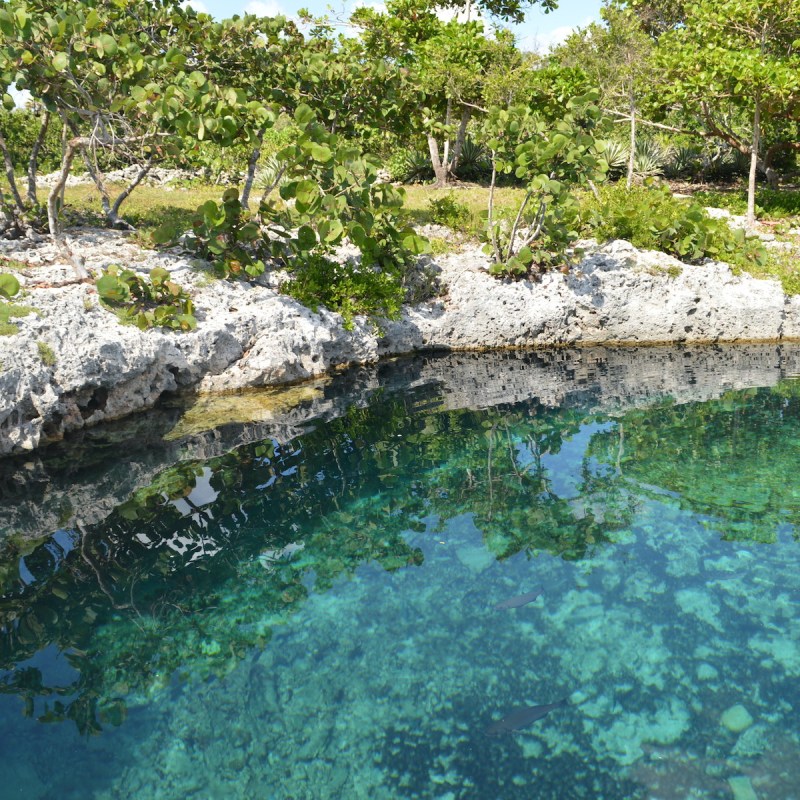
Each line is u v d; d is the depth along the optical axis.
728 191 21.62
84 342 9.11
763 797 3.72
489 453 8.30
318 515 6.81
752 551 6.09
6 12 9.41
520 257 13.23
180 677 4.66
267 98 13.38
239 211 11.96
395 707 4.42
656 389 10.68
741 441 8.49
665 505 6.94
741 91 16.25
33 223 12.77
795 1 16.23
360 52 18.19
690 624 5.16
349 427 9.20
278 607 5.41
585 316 13.70
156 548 6.18
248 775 3.91
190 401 10.28
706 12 17.53
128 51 10.27
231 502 7.05
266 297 11.61
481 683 4.61
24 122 21.38
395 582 5.73
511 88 17.67
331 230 10.73
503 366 12.34
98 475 7.68
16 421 8.34
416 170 24.47
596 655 4.85
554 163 13.05
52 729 4.21
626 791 3.77
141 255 11.99
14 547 6.18
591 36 19.34
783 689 4.49
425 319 13.32
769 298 13.38
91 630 5.11
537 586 5.65
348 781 3.86
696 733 4.17
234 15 12.55
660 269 13.62
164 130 10.81
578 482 7.50
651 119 21.67
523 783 3.84
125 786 3.83
